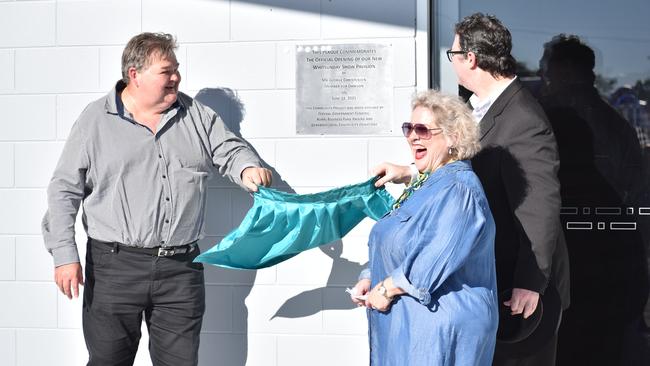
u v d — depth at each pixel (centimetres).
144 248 375
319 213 376
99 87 432
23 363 439
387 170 375
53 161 436
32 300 439
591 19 412
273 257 389
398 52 414
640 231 414
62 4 432
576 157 417
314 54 418
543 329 350
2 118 438
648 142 412
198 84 426
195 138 388
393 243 308
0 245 439
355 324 422
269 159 423
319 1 417
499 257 345
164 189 376
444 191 301
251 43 422
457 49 351
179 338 383
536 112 338
